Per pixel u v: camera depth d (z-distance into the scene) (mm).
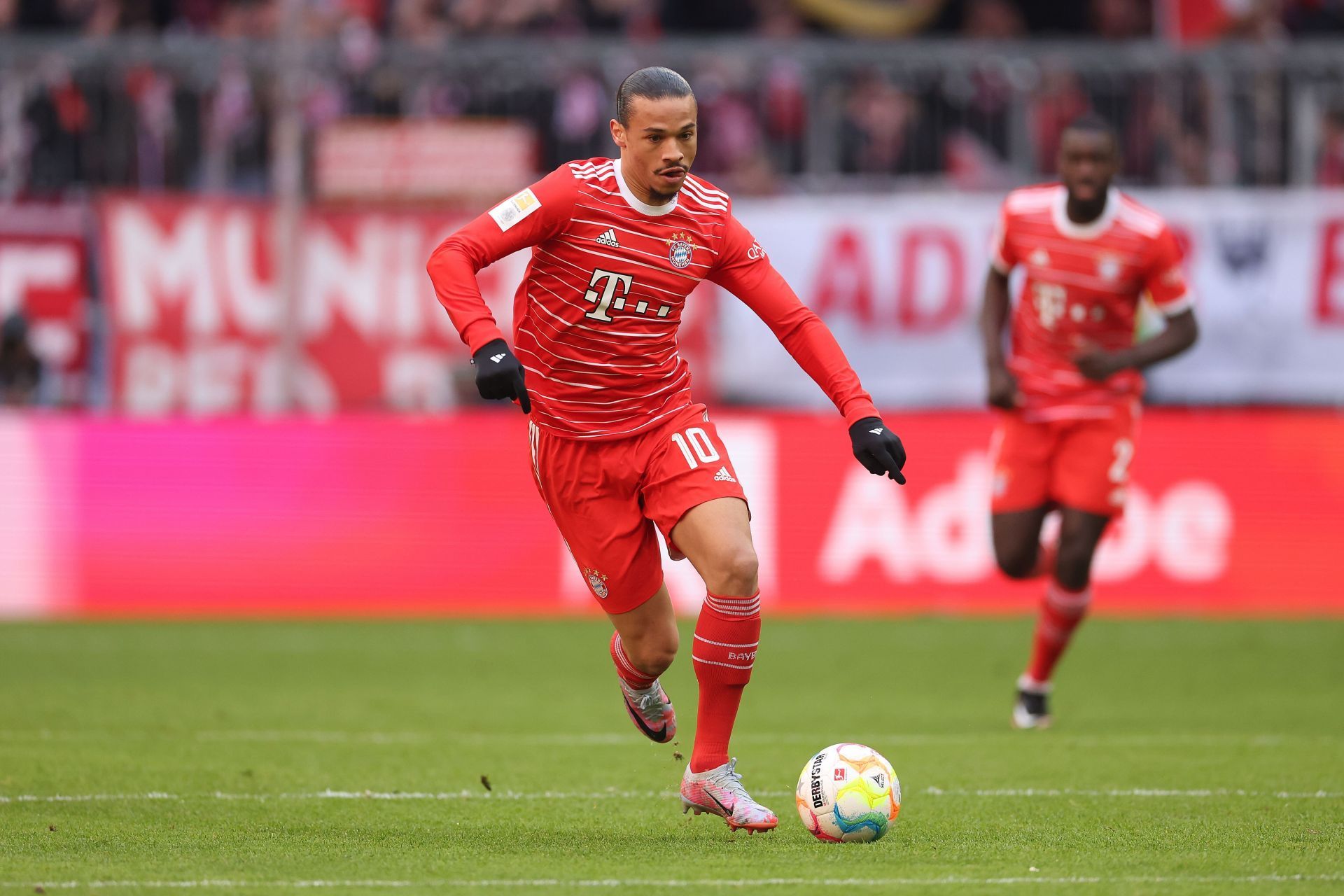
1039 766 23688
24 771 22703
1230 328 49750
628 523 18656
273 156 51094
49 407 48688
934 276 49594
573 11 57906
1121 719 29375
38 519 46156
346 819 19328
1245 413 48938
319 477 46812
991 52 51344
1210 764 23906
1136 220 28359
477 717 29344
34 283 48594
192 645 40344
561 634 43000
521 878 15703
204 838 17984
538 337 18703
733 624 17781
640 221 18141
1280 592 46938
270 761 24031
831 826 17578
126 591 46312
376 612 46594
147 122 51594
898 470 17625
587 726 28234
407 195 50125
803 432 47000
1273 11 56312
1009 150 52594
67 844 17609
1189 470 46906
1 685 33188
